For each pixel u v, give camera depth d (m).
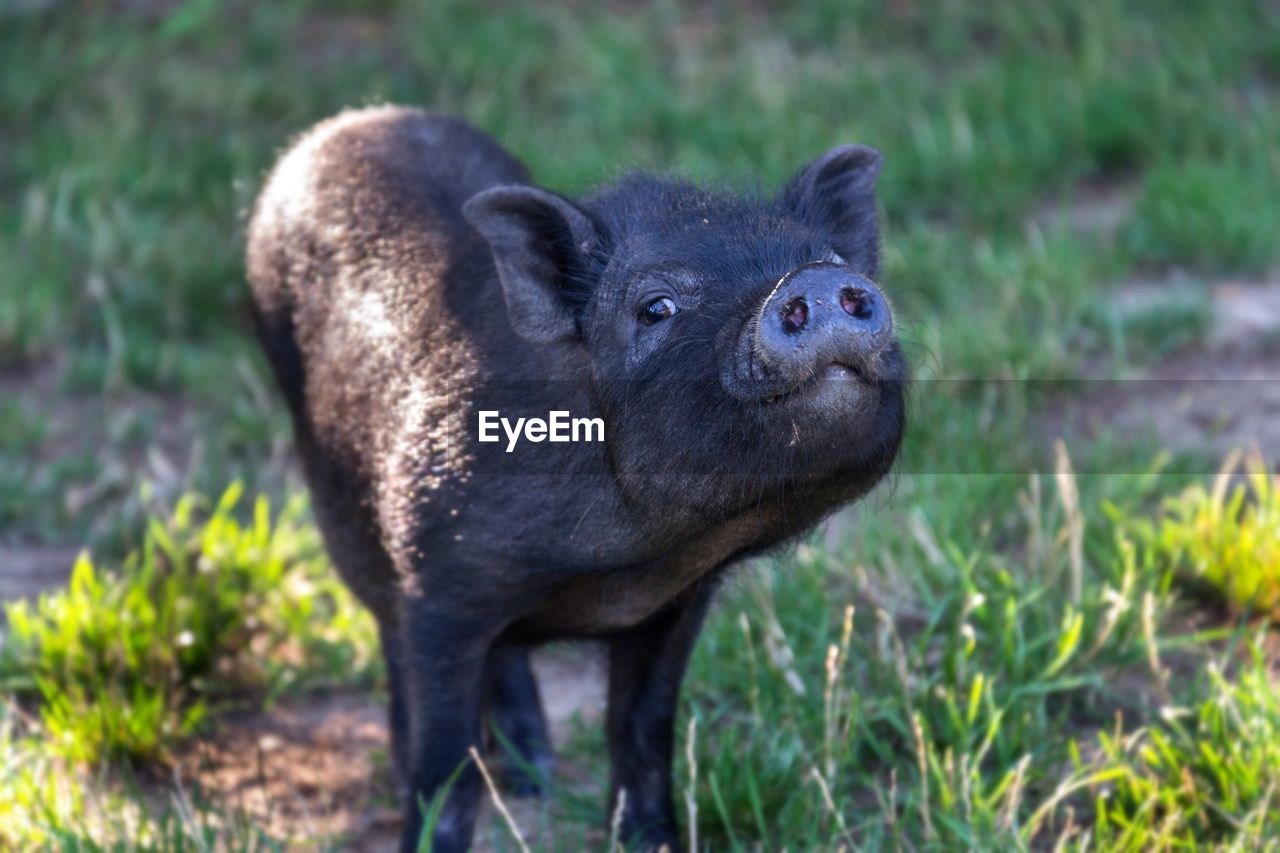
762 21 19.59
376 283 8.07
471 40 18.52
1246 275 14.54
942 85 17.67
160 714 8.94
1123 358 12.93
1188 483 11.06
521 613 7.36
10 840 7.85
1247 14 19.14
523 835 8.30
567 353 7.10
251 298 9.33
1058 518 10.42
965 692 8.63
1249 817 7.45
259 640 9.95
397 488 7.42
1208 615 9.76
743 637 9.23
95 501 11.66
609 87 17.38
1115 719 8.79
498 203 6.92
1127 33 18.53
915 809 8.00
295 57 18.62
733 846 7.62
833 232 7.55
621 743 8.03
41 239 14.66
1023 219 15.27
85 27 18.89
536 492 7.06
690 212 7.10
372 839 8.32
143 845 7.73
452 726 7.48
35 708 9.36
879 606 9.52
